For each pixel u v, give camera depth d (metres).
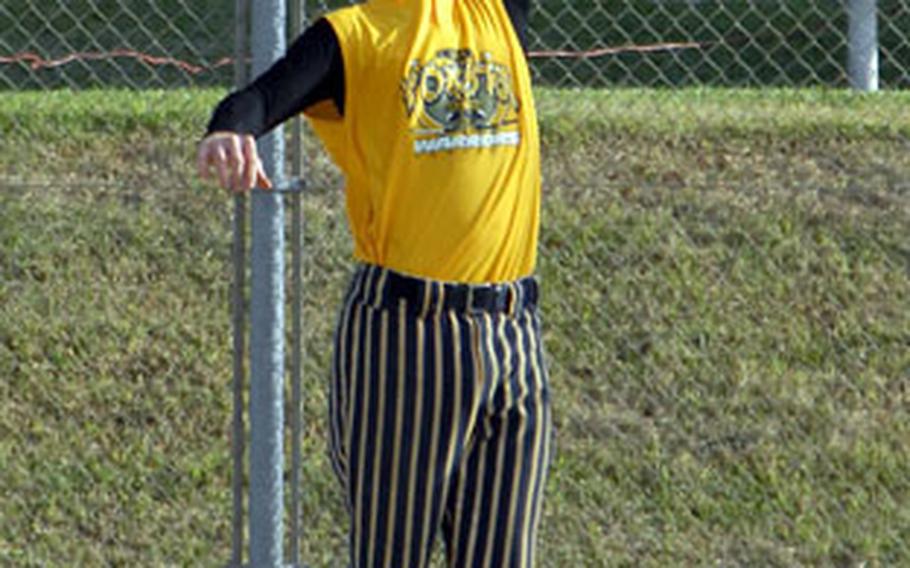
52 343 23.20
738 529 20.70
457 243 11.92
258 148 14.92
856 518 20.91
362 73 11.91
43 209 25.17
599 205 25.25
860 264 24.72
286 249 23.42
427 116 11.89
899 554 20.45
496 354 12.01
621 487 21.19
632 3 34.66
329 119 12.28
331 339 22.67
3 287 24.02
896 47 33.59
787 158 27.19
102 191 24.27
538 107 28.03
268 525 15.41
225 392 22.52
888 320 23.89
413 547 12.12
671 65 34.22
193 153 27.30
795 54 33.31
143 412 22.30
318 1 30.52
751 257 24.66
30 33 33.41
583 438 21.80
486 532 12.10
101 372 22.84
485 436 12.11
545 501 20.84
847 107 29.25
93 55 31.55
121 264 24.41
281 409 15.34
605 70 34.00
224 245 24.69
